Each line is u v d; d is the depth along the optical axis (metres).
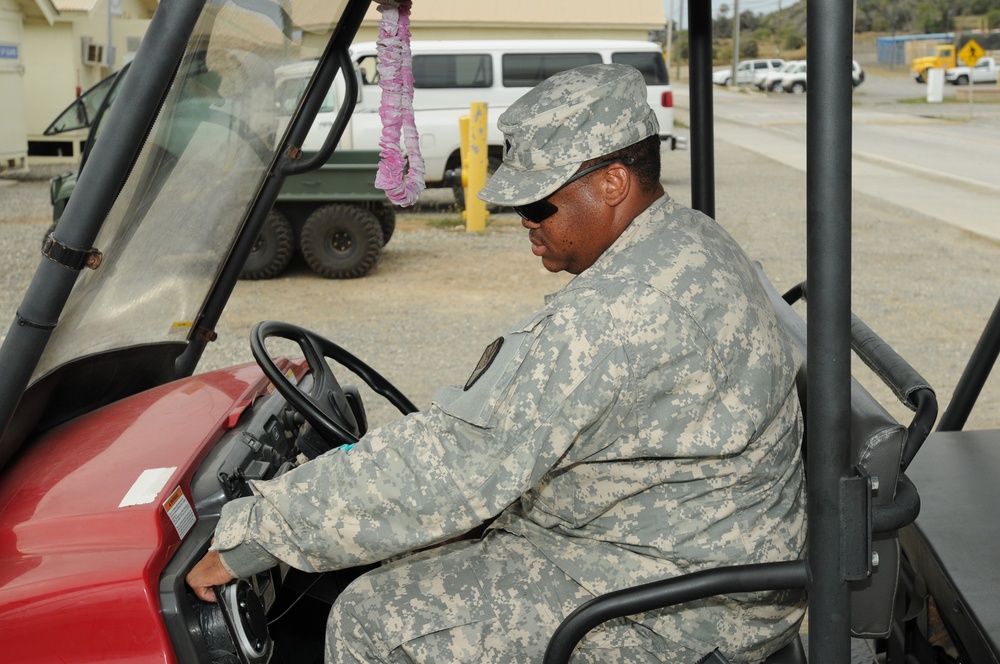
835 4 1.17
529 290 7.77
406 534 1.44
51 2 16.17
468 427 1.42
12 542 1.47
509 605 1.57
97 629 1.38
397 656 1.56
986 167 15.80
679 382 1.45
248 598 1.53
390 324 6.68
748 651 1.55
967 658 1.65
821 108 1.19
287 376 2.13
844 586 1.28
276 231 8.06
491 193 1.57
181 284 2.03
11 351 1.45
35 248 9.62
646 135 1.56
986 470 2.09
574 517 1.56
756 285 1.61
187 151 1.72
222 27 1.59
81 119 11.52
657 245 1.53
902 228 10.33
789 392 1.59
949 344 6.07
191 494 1.63
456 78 12.47
